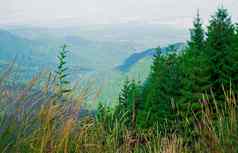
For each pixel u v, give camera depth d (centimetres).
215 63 3859
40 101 324
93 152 388
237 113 366
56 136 335
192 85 3397
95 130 404
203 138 376
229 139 362
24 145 313
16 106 316
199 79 3456
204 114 372
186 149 394
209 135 369
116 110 425
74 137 359
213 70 3684
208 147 371
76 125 352
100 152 396
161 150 432
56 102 330
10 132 311
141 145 448
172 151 407
